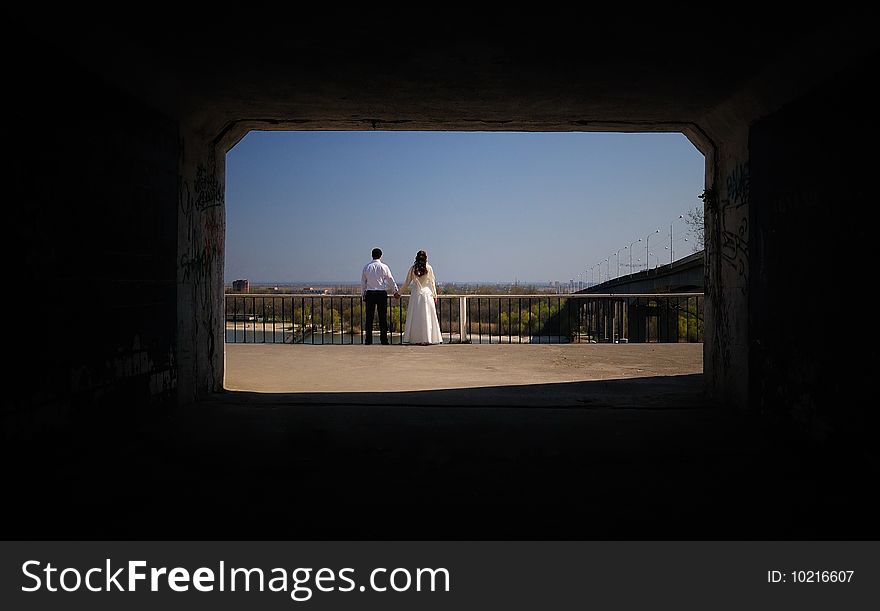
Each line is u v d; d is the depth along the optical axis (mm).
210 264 9086
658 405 8656
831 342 5816
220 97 7965
